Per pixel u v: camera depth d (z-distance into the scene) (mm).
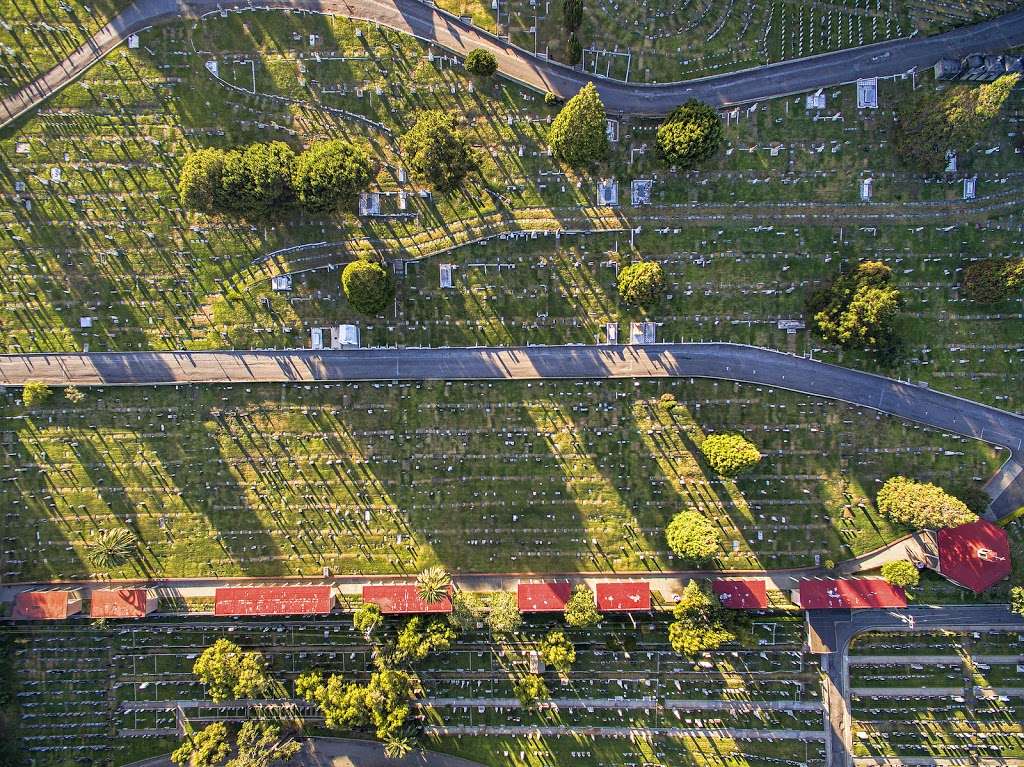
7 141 62625
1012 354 62375
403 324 64000
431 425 64562
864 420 63219
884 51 61438
